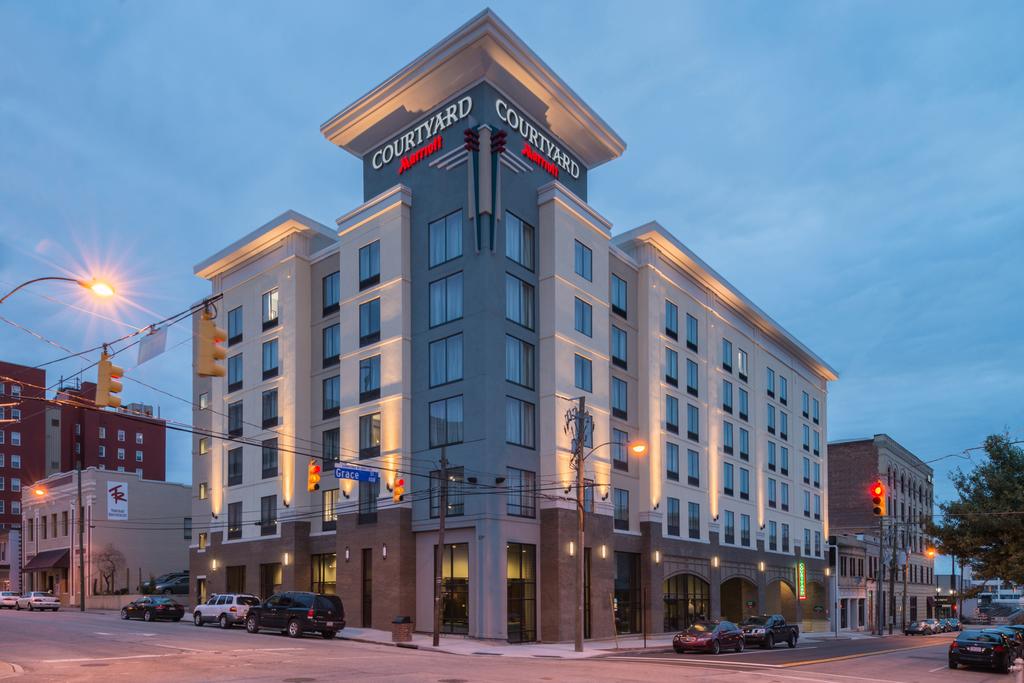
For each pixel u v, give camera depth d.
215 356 17.33
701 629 38.34
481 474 41.28
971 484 39.66
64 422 106.06
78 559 71.19
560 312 45.97
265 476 52.91
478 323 42.72
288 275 53.28
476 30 43.69
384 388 45.75
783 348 77.00
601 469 47.56
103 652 28.31
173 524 75.19
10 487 100.50
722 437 62.62
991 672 31.02
